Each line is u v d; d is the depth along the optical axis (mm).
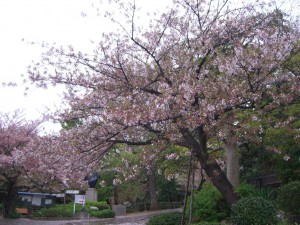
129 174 10250
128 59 10500
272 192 12188
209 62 9969
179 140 9258
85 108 10375
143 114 8500
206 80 9312
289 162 14250
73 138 10195
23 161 16016
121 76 10398
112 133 9961
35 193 26922
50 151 10945
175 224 11648
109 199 33969
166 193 37344
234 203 10305
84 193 32750
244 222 9227
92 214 25078
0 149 21203
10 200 22141
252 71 9047
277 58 9016
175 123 8617
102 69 10602
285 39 9109
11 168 19859
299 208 10406
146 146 10523
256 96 8758
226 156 14242
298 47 9531
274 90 9219
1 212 22953
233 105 8742
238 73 8914
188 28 10625
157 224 11758
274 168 16375
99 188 32938
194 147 9945
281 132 10383
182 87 8727
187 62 9867
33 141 12656
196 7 10672
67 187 21188
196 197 12758
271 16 10844
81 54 10602
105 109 9406
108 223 20000
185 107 8602
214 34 10406
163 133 9172
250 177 19062
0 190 22641
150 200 36562
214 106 8367
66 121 10875
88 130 10031
